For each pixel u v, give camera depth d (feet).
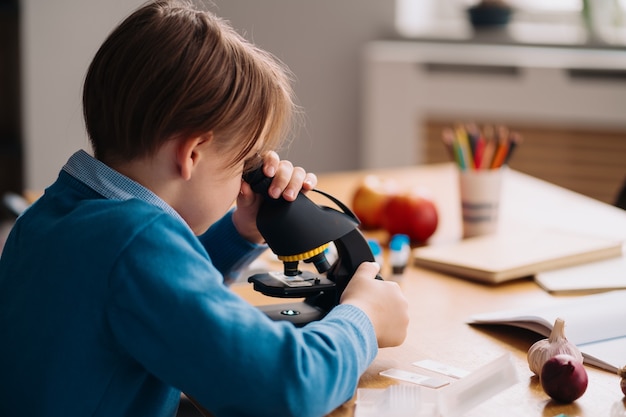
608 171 9.80
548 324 3.46
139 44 3.01
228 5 11.14
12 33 10.28
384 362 3.35
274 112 3.25
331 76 11.18
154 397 3.04
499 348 3.51
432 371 3.26
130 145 3.06
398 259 4.55
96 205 2.99
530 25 10.79
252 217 4.00
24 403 2.99
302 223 3.28
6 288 3.16
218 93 2.98
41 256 3.00
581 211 5.84
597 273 4.50
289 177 3.40
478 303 4.10
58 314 2.88
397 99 10.42
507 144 5.19
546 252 4.67
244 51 3.14
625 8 10.25
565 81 9.71
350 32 11.03
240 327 2.74
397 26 10.93
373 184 5.51
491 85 10.03
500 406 2.93
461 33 10.77
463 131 5.36
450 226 5.51
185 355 2.71
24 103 9.92
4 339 3.08
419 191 5.24
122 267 2.77
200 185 3.13
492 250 4.76
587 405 2.95
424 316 3.91
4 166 10.69
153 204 3.07
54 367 2.89
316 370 2.79
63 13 9.81
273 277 3.46
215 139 3.05
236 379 2.70
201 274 2.81
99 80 3.10
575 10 10.65
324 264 3.46
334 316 3.08
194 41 3.01
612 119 9.62
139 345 2.76
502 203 6.07
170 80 2.95
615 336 3.48
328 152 11.36
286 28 11.17
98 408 2.88
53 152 10.11
